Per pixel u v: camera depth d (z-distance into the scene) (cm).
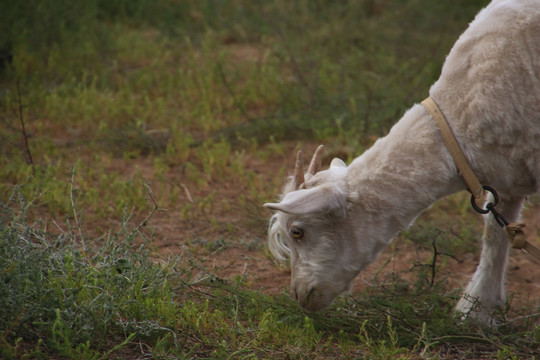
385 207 530
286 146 1084
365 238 535
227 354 493
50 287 512
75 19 1498
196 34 1592
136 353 495
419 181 529
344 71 1323
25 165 876
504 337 573
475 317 615
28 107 1097
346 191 531
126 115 1138
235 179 964
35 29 1386
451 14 1625
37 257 522
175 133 1062
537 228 830
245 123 1138
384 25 1614
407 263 768
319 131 1098
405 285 681
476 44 537
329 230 536
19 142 1002
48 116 1102
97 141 1049
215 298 605
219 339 525
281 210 498
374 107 1152
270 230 569
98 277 546
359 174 536
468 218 892
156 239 775
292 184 539
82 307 488
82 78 1246
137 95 1246
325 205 512
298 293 550
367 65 1359
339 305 613
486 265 630
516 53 519
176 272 620
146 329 504
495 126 520
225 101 1223
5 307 473
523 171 537
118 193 857
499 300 634
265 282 693
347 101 1197
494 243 624
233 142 1088
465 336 566
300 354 511
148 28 1652
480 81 524
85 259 583
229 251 764
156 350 487
